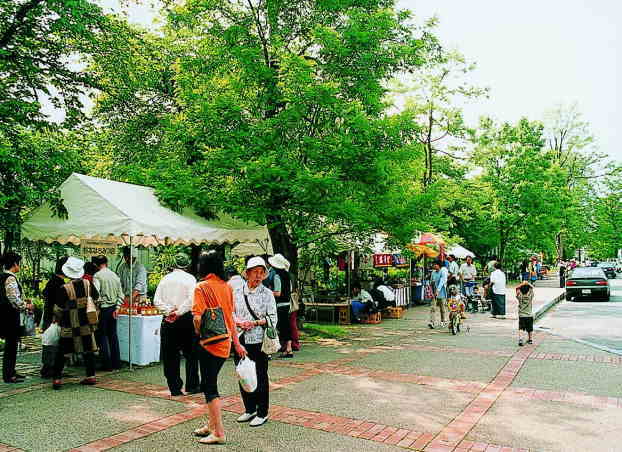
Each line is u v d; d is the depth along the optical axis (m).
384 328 15.04
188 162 13.29
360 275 20.59
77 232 9.87
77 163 15.27
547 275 56.50
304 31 13.59
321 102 11.67
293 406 6.70
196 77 13.55
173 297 7.13
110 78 17.77
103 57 16.88
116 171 18.86
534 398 7.10
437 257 22.14
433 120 25.78
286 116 11.91
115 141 19.42
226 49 13.11
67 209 10.05
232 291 5.73
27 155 13.01
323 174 11.26
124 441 5.44
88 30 15.30
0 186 11.97
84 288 7.87
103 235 9.62
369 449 5.18
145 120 18.83
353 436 5.56
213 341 5.38
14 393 7.43
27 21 14.65
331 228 14.48
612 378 8.30
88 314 7.79
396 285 20.20
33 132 15.89
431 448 5.21
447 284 15.38
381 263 19.52
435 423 6.02
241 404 6.80
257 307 5.92
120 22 16.89
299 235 13.48
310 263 18.23
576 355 10.34
